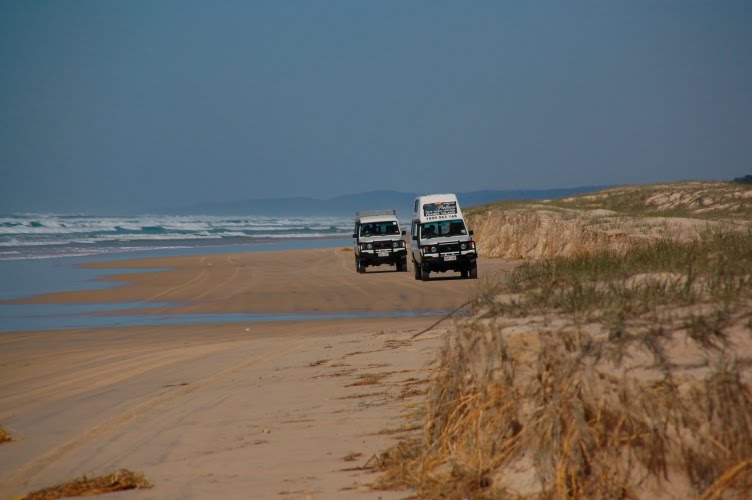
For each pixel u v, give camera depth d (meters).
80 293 64.62
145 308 54.19
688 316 11.18
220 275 80.31
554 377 11.19
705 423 9.47
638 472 9.87
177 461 14.98
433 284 62.94
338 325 41.03
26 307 55.69
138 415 19.94
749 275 13.19
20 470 15.16
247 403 20.41
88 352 34.81
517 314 12.85
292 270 85.44
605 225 79.81
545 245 85.31
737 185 119.38
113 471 14.52
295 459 14.40
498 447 11.58
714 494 9.09
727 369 9.66
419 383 20.69
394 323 40.53
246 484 12.96
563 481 10.16
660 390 9.83
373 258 78.06
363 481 12.56
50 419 20.28
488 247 98.19
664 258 15.79
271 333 39.06
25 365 31.62
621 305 11.83
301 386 22.30
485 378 12.34
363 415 17.67
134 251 135.75
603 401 10.42
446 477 11.72
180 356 31.67
